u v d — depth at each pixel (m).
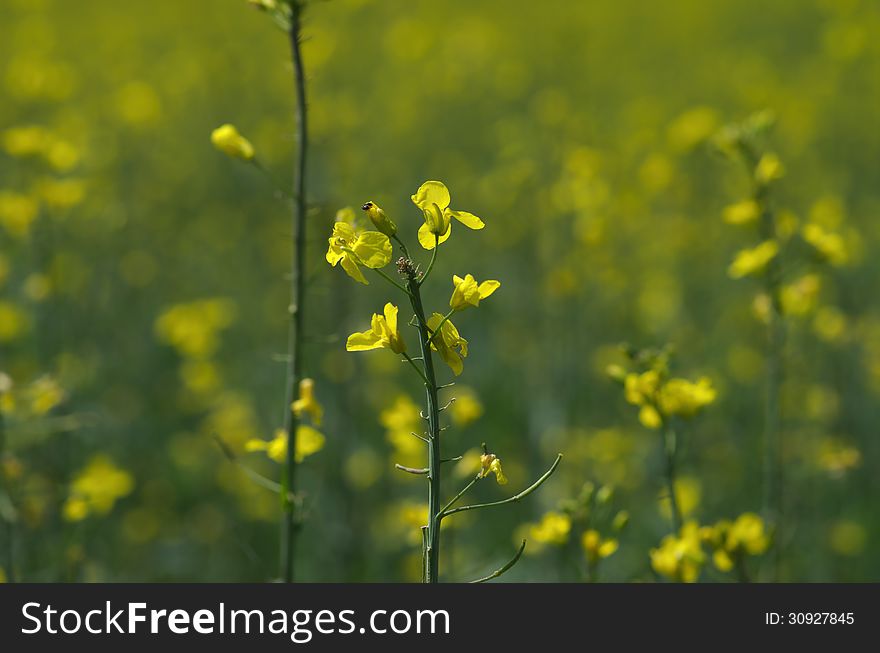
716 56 26.48
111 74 21.39
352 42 21.73
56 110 17.45
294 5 5.82
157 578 9.81
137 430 12.10
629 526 9.70
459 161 17.88
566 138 15.73
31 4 21.17
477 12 28.50
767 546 5.96
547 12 27.73
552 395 11.86
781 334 7.55
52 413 9.26
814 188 17.25
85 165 15.20
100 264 14.48
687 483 9.67
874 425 11.48
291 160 16.55
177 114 20.64
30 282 11.03
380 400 11.72
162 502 10.97
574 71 21.33
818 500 10.08
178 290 15.35
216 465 11.41
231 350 14.15
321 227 8.66
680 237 14.66
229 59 20.94
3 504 7.11
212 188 18.66
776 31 30.78
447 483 7.56
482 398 12.11
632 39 29.41
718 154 8.12
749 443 11.23
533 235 13.67
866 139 20.09
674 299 14.05
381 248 3.83
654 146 18.48
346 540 9.48
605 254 12.85
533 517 9.91
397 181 17.38
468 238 15.62
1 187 14.73
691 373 12.53
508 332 13.18
